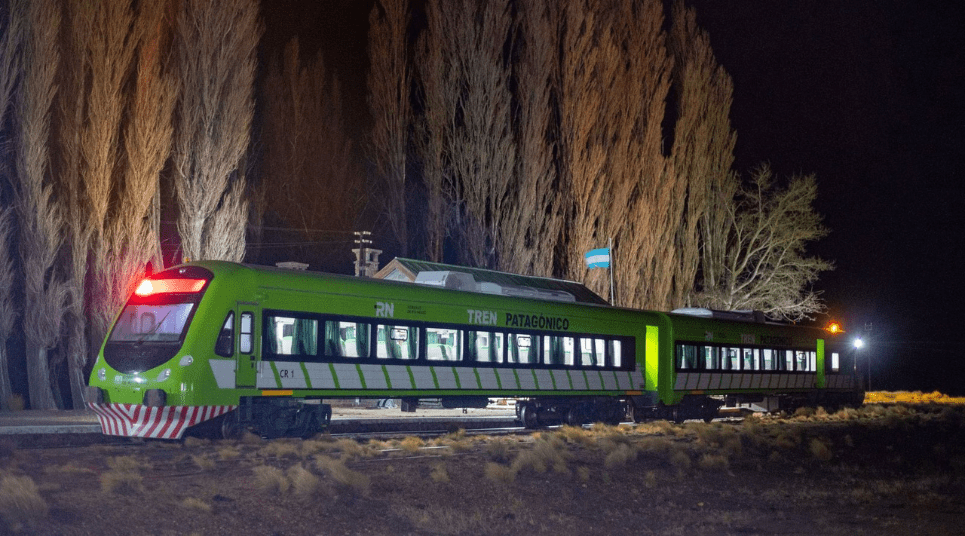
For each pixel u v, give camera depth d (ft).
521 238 148.77
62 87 105.81
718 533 45.96
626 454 67.05
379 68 151.84
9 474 43.19
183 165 116.06
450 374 81.15
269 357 67.97
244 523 39.52
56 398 104.63
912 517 52.31
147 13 108.06
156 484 45.19
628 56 172.55
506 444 71.56
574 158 156.87
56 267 104.83
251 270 68.23
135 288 68.74
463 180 148.56
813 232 196.24
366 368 74.33
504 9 149.48
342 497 45.42
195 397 63.57
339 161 179.32
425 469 55.11
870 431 108.47
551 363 92.27
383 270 126.11
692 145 188.75
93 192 103.96
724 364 120.78
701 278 198.39
